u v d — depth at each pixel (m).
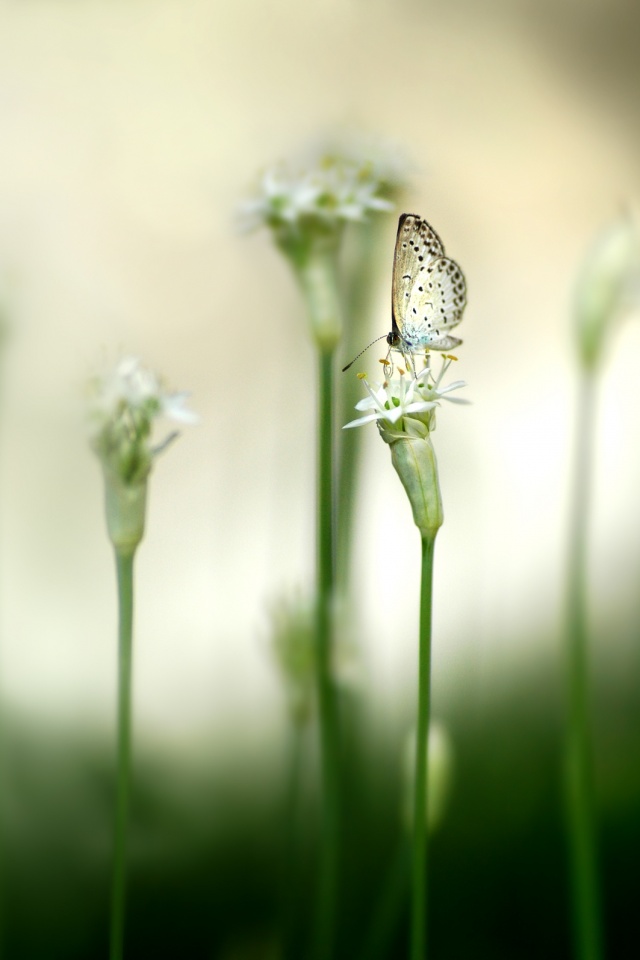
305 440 0.50
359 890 0.46
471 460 0.52
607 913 0.46
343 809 0.46
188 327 0.63
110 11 0.85
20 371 0.53
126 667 0.41
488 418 0.56
